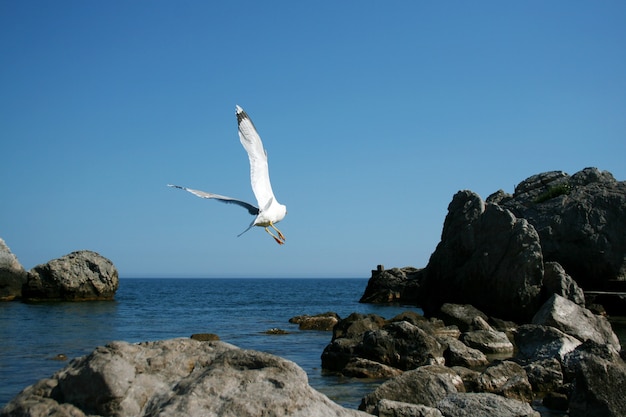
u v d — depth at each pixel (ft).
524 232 119.96
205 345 30.71
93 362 26.94
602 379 41.37
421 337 66.74
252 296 316.40
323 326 120.37
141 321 139.13
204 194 33.17
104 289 205.57
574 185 167.53
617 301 132.77
